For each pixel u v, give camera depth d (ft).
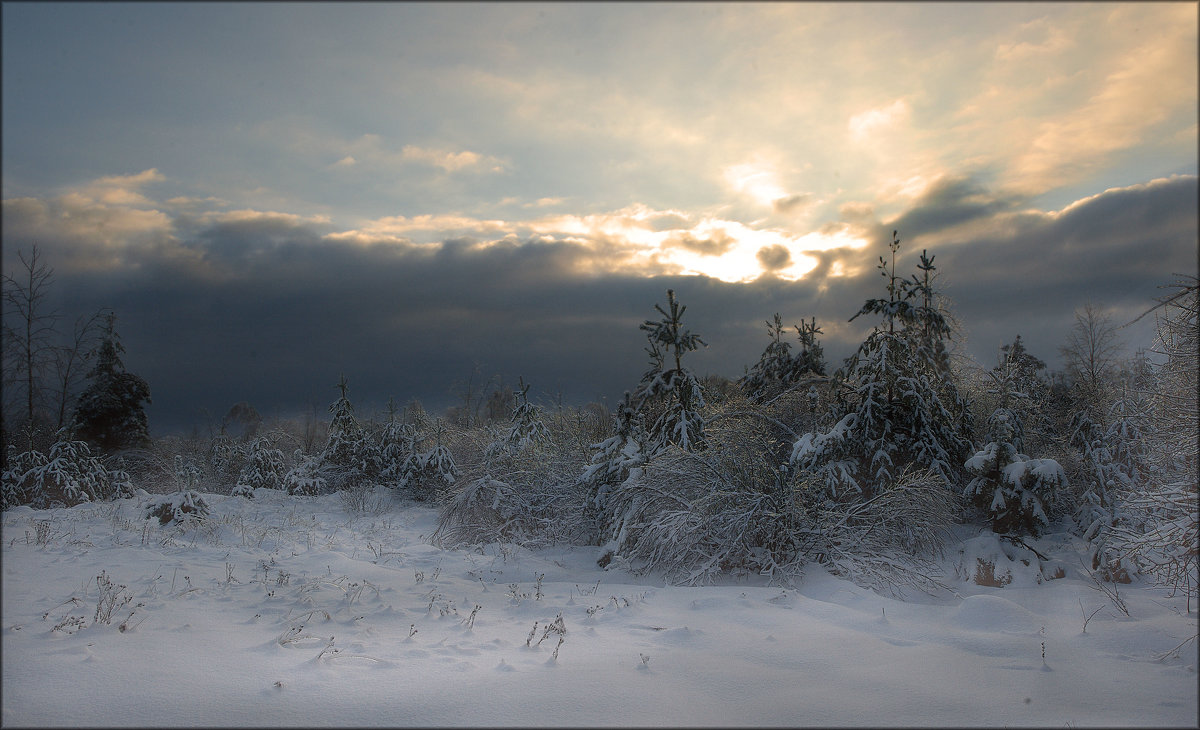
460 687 15.70
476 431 69.41
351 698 14.99
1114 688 15.65
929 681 16.22
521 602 24.84
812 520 33.35
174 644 18.67
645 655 18.10
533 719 13.94
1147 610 23.63
